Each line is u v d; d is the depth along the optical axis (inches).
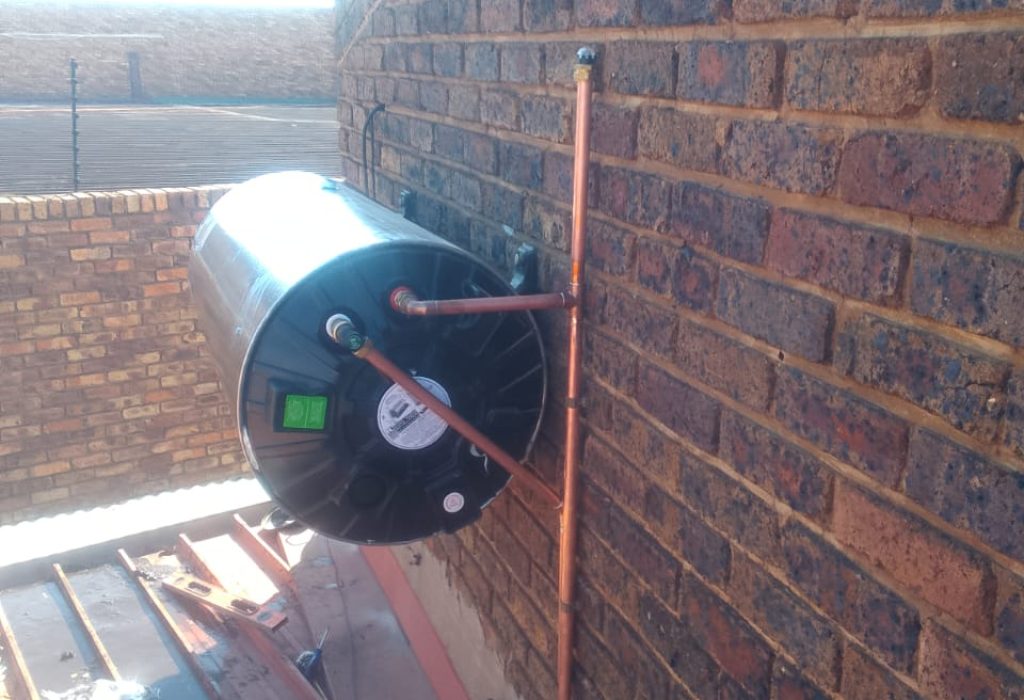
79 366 255.1
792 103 58.1
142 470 271.9
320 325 83.8
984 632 49.2
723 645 72.1
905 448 52.8
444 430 90.2
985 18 45.4
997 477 47.1
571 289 84.5
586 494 90.7
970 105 46.4
